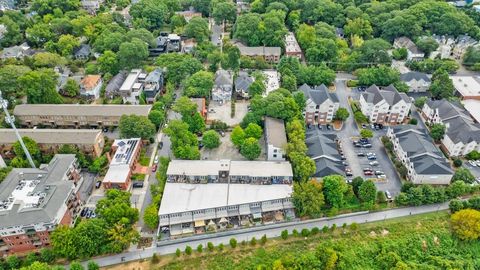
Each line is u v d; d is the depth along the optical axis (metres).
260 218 132.12
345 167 156.12
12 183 129.50
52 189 126.25
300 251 123.75
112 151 161.00
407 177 151.50
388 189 146.88
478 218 127.31
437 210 138.38
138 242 124.81
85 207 138.12
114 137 173.38
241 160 158.00
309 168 140.50
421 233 131.00
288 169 144.50
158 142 170.12
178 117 186.75
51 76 195.62
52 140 157.12
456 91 199.25
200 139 170.88
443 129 167.62
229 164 147.50
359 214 136.38
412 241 129.00
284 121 170.75
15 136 159.50
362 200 137.50
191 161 149.38
